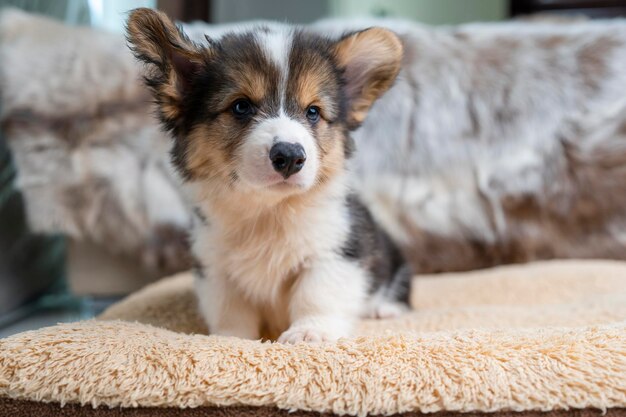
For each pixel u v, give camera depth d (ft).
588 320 1.66
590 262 2.34
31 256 2.61
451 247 2.49
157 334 1.42
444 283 2.28
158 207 2.41
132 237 2.42
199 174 1.57
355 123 1.70
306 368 1.29
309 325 1.50
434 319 1.75
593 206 2.44
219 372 1.27
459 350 1.32
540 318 1.71
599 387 1.25
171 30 1.50
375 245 1.79
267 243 1.57
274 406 1.26
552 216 2.46
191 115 1.56
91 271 2.51
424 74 2.49
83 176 2.37
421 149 2.48
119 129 2.40
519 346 1.33
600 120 2.43
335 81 1.61
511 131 2.47
